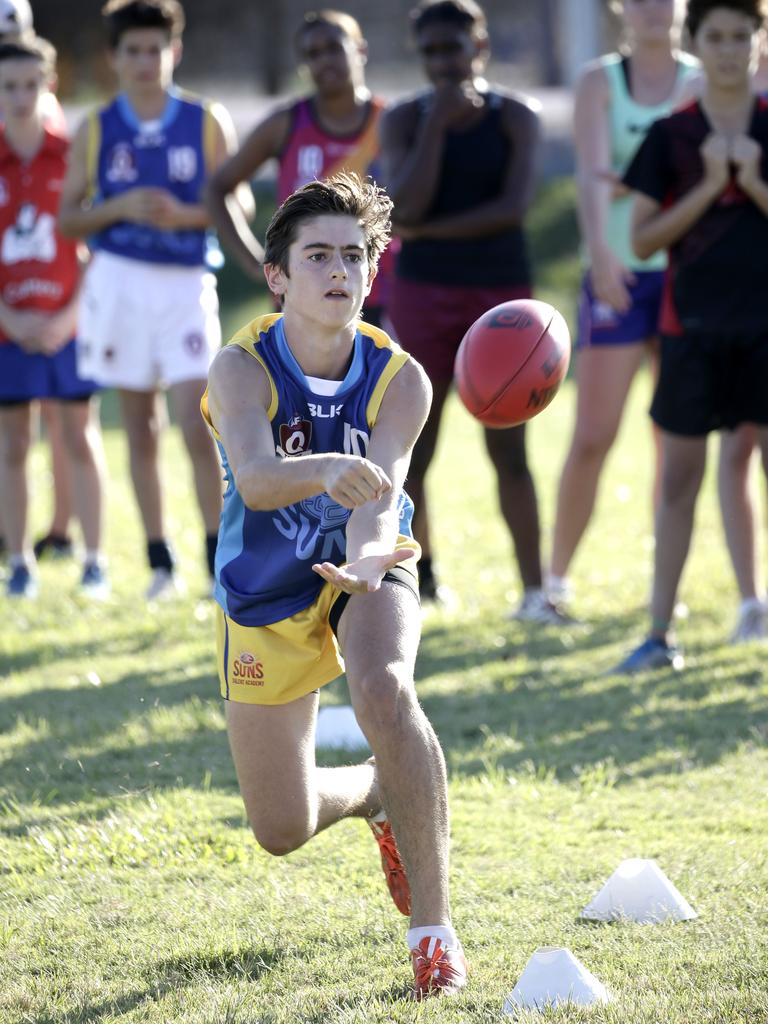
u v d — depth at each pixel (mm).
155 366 27453
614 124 26016
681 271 22172
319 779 13227
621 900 13680
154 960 12930
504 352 15266
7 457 29094
